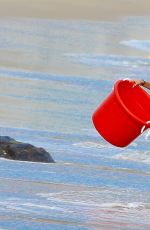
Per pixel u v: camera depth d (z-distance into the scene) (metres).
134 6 108.88
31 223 21.03
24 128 36.31
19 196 23.70
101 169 28.91
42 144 33.22
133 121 21.59
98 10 100.94
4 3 98.75
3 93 44.69
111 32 81.25
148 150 33.28
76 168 28.55
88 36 76.25
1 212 21.84
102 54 64.88
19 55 60.38
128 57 64.06
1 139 29.27
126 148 33.38
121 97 22.36
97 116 22.11
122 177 27.80
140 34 81.62
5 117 38.44
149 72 57.94
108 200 24.02
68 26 82.94
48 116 39.69
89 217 21.92
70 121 39.00
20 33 73.88
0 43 66.19
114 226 21.19
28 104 42.31
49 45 67.69
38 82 49.31
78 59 60.97
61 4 102.88
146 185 26.75
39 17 88.75
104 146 33.66
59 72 53.94
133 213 22.64
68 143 33.84
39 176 26.59
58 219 21.55
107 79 53.06
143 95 22.27
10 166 27.47
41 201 23.33
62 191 24.77
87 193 24.77
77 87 48.94
